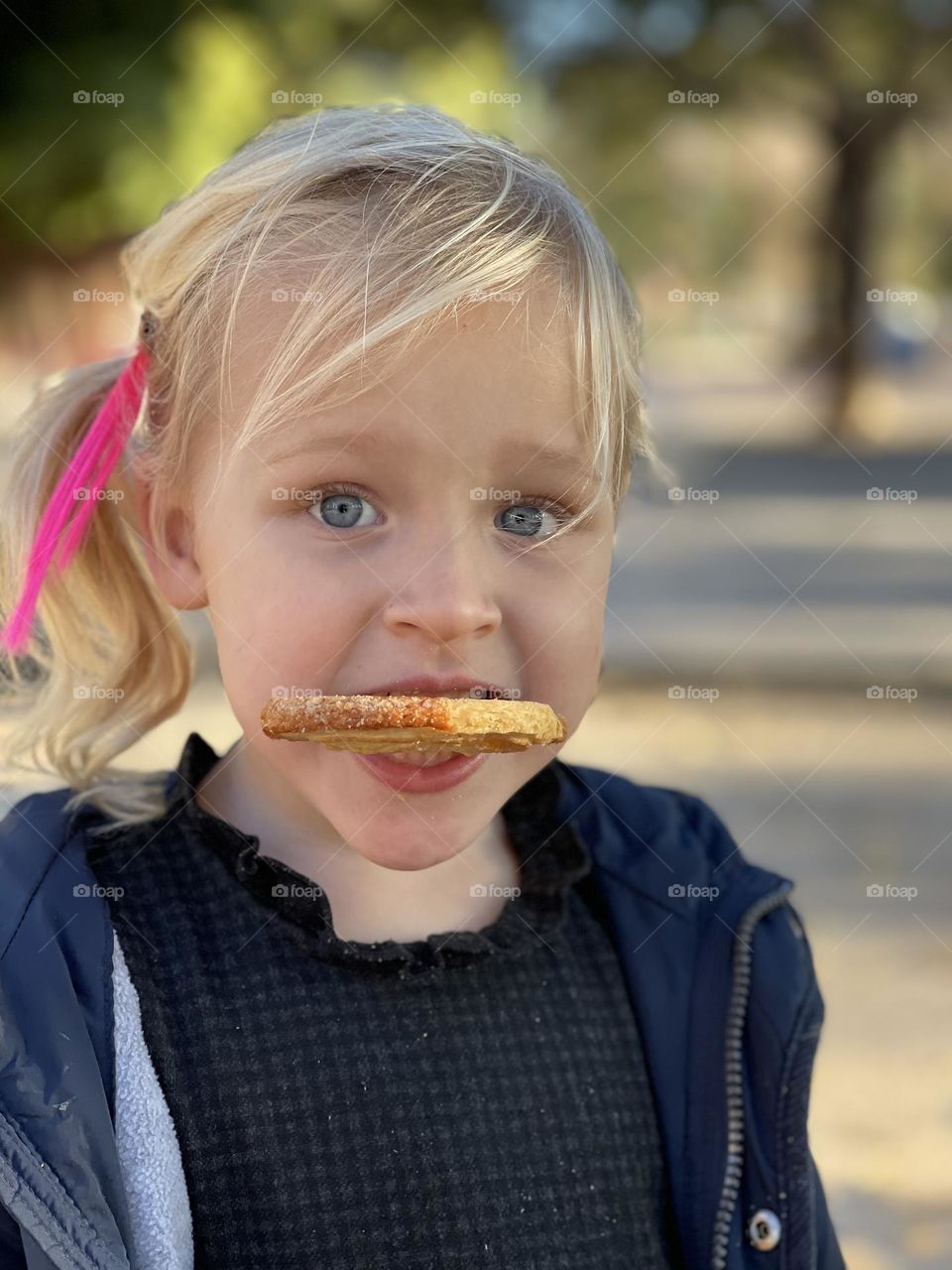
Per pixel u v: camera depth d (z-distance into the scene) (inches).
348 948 61.1
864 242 813.9
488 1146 61.4
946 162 1075.9
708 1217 65.2
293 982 60.6
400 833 57.3
